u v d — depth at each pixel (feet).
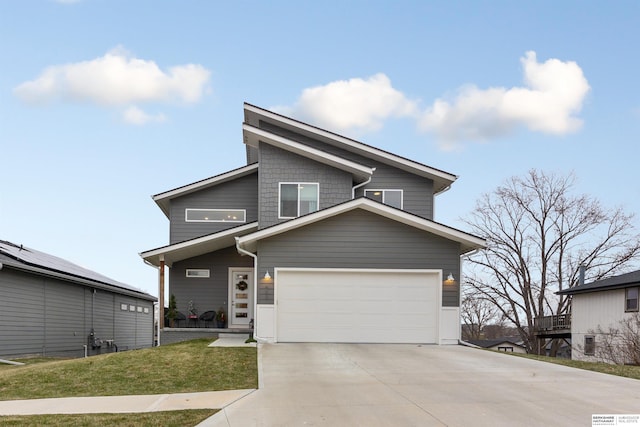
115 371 32.32
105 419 21.53
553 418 21.50
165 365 34.14
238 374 31.65
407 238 49.98
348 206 49.06
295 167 58.29
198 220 65.82
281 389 27.22
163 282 57.47
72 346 62.80
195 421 21.22
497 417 21.61
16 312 51.44
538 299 107.76
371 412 22.41
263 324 48.49
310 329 48.83
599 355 74.90
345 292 49.42
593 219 103.71
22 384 29.14
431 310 49.52
